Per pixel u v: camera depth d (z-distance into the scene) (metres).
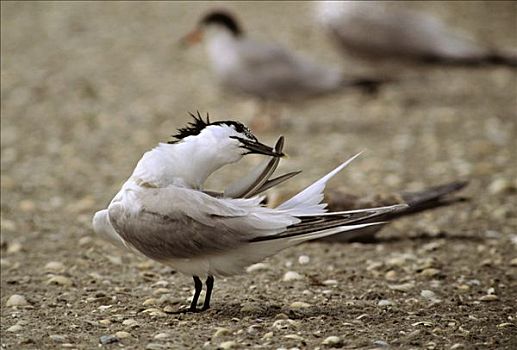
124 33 27.77
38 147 17.41
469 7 29.73
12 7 30.73
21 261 10.93
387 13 20.53
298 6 30.69
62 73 23.52
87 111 20.14
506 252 11.05
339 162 16.09
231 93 21.77
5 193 14.33
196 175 8.31
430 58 20.48
